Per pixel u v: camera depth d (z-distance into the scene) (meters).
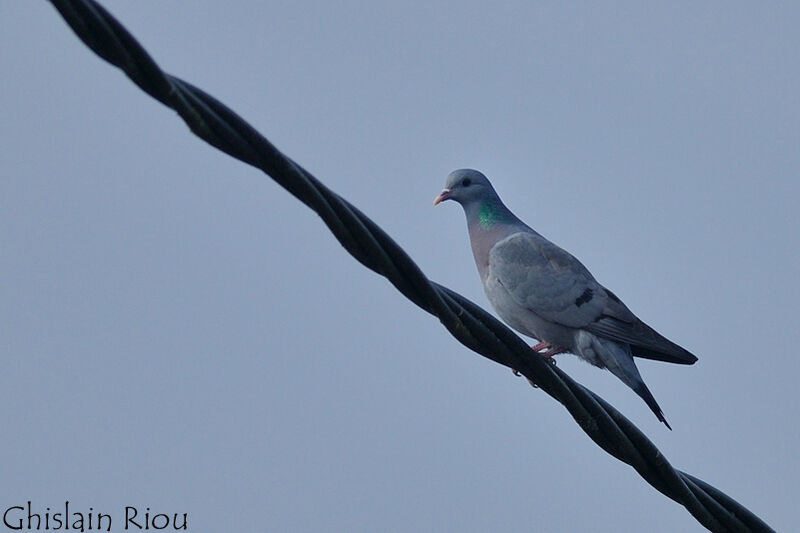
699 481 10.71
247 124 8.21
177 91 7.87
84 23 7.33
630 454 10.35
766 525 10.73
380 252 9.04
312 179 8.61
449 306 9.66
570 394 10.12
